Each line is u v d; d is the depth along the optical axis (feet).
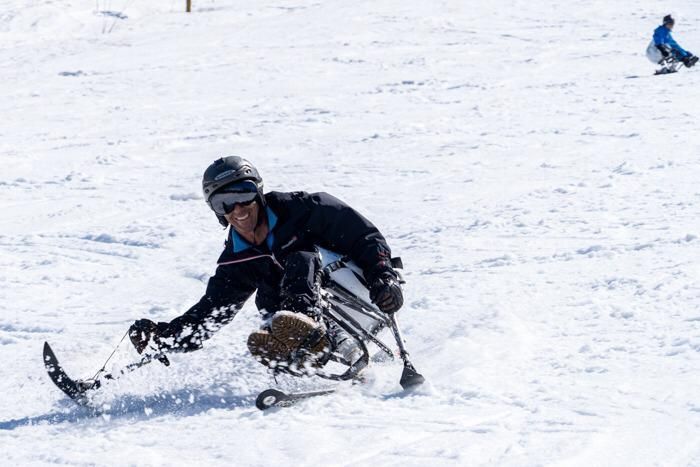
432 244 72.84
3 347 56.75
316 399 38.83
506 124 143.13
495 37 280.92
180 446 34.42
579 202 83.20
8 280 75.20
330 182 108.37
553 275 58.18
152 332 43.78
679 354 39.99
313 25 321.73
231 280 42.83
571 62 228.63
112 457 33.88
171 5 465.47
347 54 260.42
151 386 44.45
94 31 410.11
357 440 32.86
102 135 161.07
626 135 123.03
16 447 37.17
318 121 162.20
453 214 84.48
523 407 35.01
